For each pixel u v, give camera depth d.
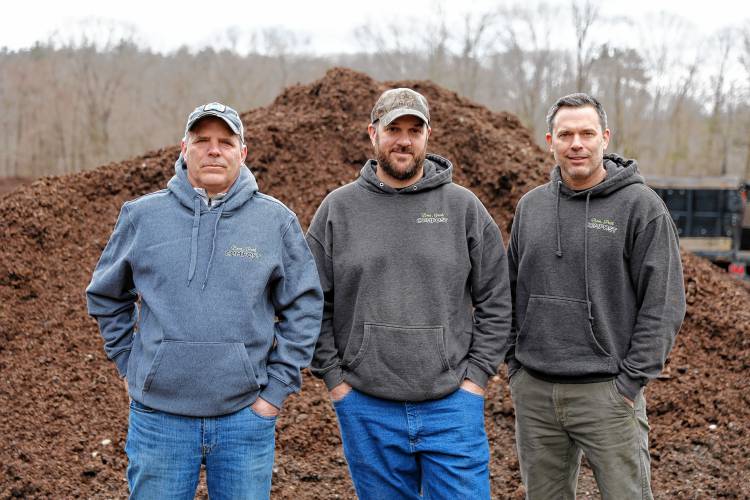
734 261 12.95
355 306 2.82
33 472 3.69
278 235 2.64
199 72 31.11
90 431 4.15
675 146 27.75
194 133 2.56
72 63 30.95
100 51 31.06
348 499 3.70
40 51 30.62
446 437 2.79
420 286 2.78
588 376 2.83
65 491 3.59
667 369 4.75
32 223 5.83
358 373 2.80
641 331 2.74
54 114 29.59
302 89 7.97
